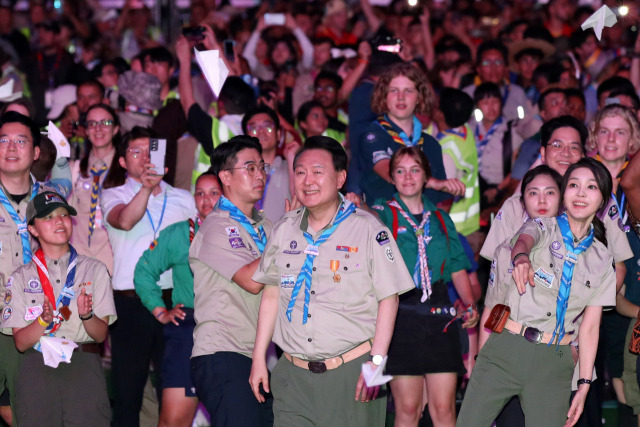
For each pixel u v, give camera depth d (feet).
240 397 39.45
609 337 48.80
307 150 36.94
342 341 36.70
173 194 52.03
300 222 37.68
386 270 36.58
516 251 37.91
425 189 52.42
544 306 39.11
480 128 66.64
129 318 49.55
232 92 58.95
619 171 47.52
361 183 52.08
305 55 95.20
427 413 50.88
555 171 43.83
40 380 41.09
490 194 65.16
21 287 41.78
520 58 86.63
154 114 67.31
